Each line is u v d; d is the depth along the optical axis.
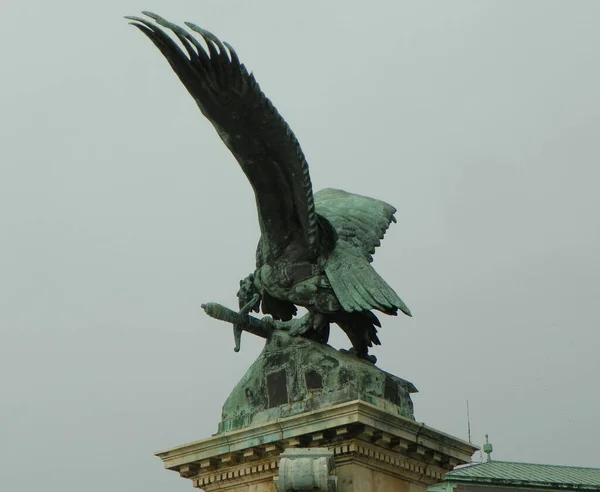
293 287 24.56
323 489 21.50
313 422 22.67
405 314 23.89
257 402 24.27
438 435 23.89
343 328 24.89
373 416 22.45
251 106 22.62
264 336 24.88
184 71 22.59
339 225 25.31
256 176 23.94
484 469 52.53
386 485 23.17
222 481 23.95
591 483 53.03
